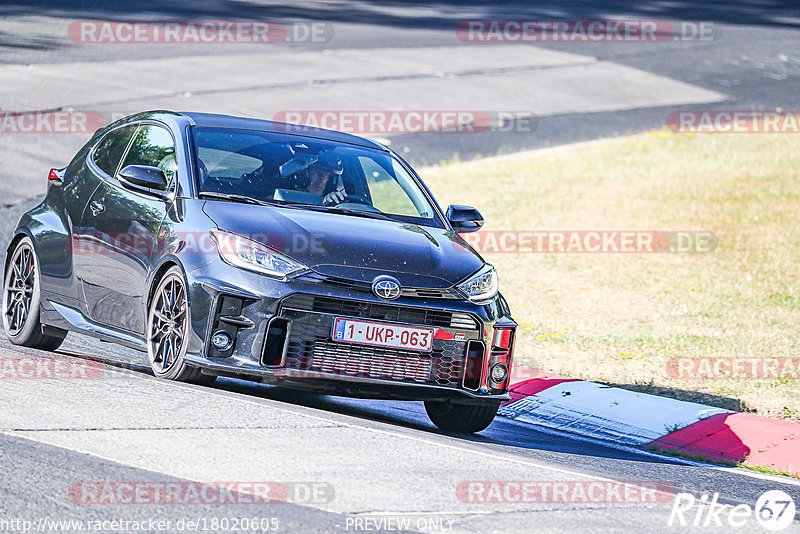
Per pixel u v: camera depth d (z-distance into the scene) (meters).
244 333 23.12
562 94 100.88
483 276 25.55
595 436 29.55
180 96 81.94
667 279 49.69
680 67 116.00
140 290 25.12
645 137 86.81
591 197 67.44
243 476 18.17
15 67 84.81
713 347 39.19
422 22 132.62
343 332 23.31
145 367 28.27
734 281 49.50
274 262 23.36
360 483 18.66
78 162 30.00
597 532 17.44
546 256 53.69
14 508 15.52
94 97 78.12
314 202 26.33
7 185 54.69
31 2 115.38
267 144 27.70
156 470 17.97
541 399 32.31
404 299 23.83
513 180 71.25
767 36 139.00
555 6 154.50
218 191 25.53
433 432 25.75
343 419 23.92
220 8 126.19
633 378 35.16
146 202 25.95
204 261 23.58
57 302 28.39
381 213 27.14
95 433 19.69
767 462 27.83
